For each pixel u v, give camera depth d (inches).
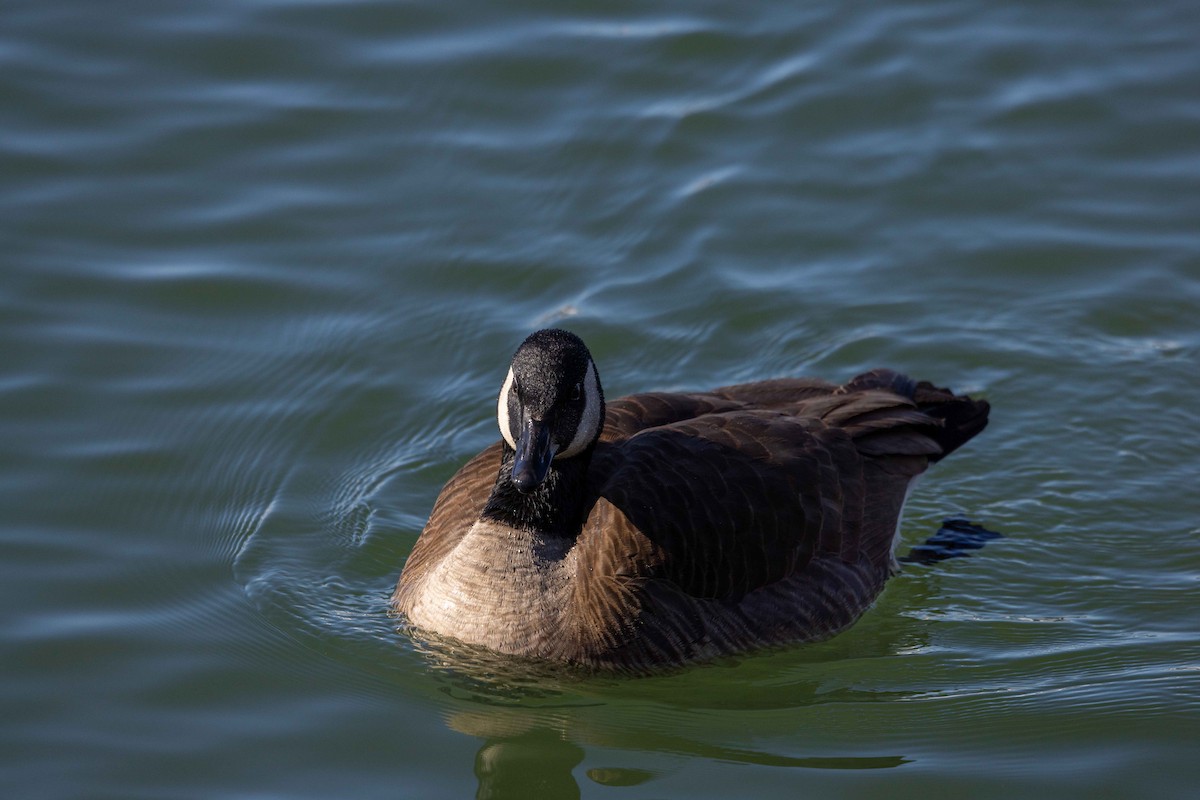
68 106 755.4
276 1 835.4
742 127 765.9
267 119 757.9
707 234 706.2
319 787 439.2
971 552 560.4
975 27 828.0
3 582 522.6
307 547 556.1
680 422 516.7
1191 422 616.4
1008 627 521.3
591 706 487.5
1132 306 668.7
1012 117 768.9
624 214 716.7
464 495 522.9
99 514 560.1
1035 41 818.8
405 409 621.3
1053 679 491.2
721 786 442.0
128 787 434.6
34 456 581.3
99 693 475.8
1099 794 433.7
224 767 445.7
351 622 520.4
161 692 478.9
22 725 459.2
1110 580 543.8
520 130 762.2
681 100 780.6
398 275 681.6
